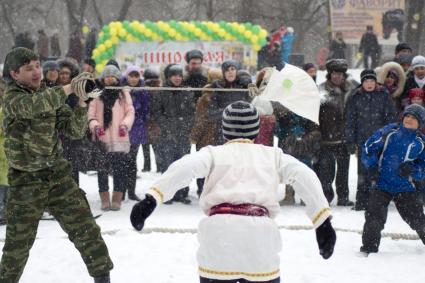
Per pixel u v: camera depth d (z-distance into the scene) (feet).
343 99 31.99
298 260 22.36
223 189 13.33
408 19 112.06
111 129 29.86
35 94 15.51
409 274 21.08
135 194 32.58
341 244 24.53
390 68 32.53
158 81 35.40
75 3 126.72
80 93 15.74
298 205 31.94
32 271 20.81
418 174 22.49
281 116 30.86
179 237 24.86
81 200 17.10
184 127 32.32
